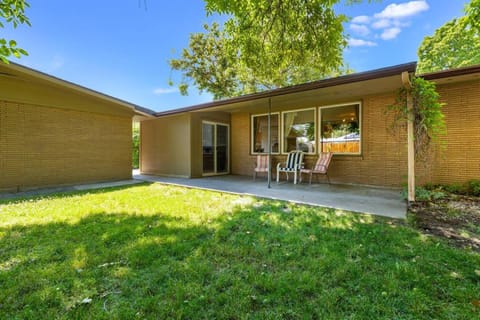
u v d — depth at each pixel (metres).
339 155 6.63
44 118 6.03
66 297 1.64
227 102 6.77
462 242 2.46
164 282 1.81
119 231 2.79
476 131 4.86
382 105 5.88
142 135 9.84
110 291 1.71
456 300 1.57
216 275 1.90
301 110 7.31
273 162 7.97
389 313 1.47
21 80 5.65
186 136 8.12
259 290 1.71
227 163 9.19
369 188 5.85
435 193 4.57
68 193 5.21
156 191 5.48
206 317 1.46
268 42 5.17
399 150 5.71
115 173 7.42
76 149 6.60
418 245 2.37
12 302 1.58
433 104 4.12
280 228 2.92
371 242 2.47
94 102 6.95
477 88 4.84
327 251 2.27
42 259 2.14
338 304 1.55
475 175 4.86
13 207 3.92
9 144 5.50
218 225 3.01
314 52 4.98
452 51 13.48
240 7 4.37
